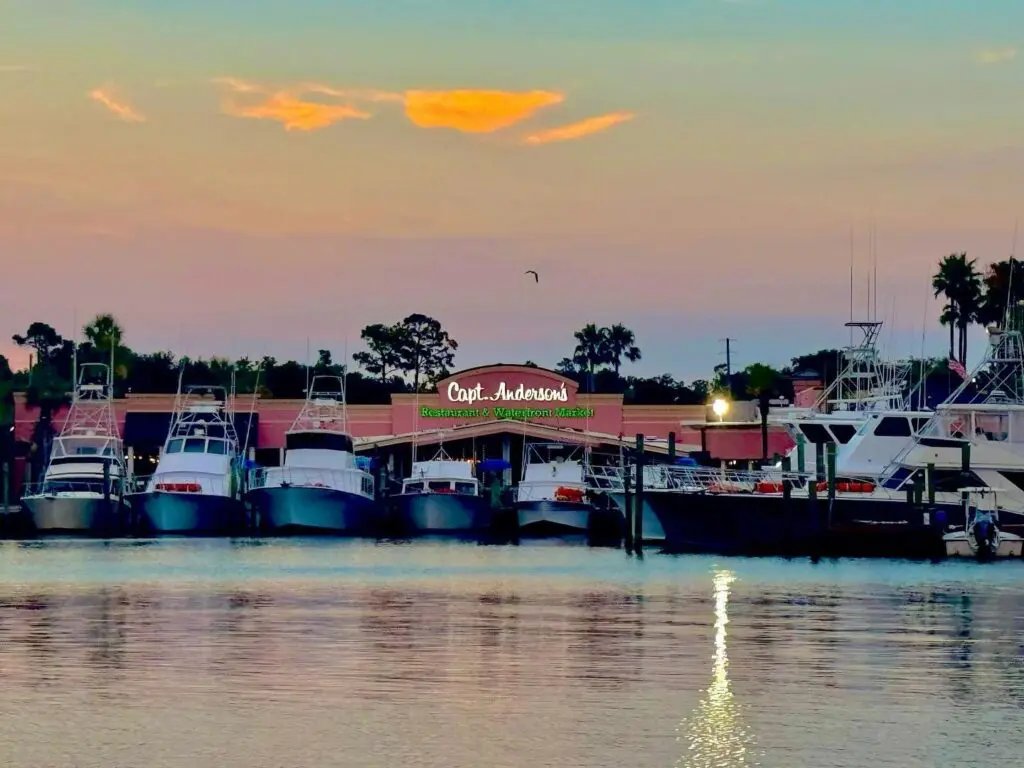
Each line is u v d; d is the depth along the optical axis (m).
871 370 145.12
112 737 52.84
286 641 72.12
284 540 151.75
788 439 177.62
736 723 54.69
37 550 134.38
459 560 121.88
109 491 155.62
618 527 159.25
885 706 57.25
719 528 120.31
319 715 55.75
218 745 51.88
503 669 64.38
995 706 57.31
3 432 193.62
